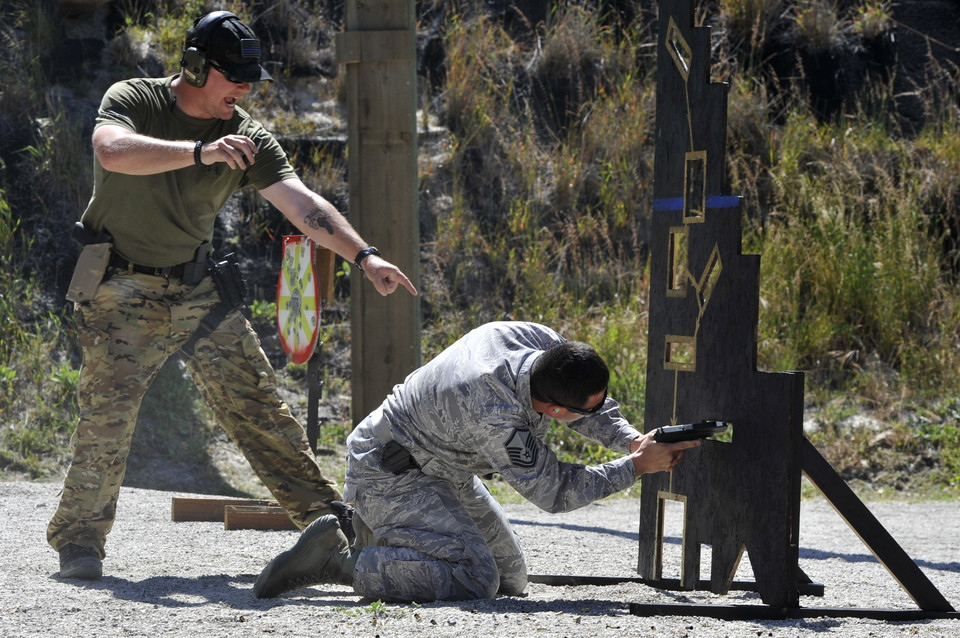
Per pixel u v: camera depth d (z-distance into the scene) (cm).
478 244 2748
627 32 3309
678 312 1014
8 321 2233
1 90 2597
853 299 2698
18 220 2405
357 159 1700
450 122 2983
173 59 2798
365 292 1703
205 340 1090
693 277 990
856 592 1091
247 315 2445
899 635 806
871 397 2486
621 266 2767
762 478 892
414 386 934
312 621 823
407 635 769
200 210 1065
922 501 2075
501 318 2627
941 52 3328
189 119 1056
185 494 1722
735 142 3036
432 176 2823
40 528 1342
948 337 2622
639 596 992
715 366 952
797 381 869
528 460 866
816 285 2709
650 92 3119
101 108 1020
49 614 848
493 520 994
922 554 1455
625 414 2327
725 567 931
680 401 1001
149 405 2117
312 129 2836
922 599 901
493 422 866
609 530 1577
